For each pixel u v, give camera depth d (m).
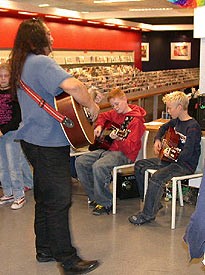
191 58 18.30
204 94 4.03
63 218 2.72
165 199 4.36
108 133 4.12
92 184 4.05
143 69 18.00
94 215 3.96
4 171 4.23
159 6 8.38
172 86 9.35
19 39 2.62
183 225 3.71
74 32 10.22
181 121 3.79
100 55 11.51
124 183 4.35
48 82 2.46
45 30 2.64
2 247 3.31
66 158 2.68
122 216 3.93
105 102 5.93
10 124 3.96
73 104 2.55
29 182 4.68
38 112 2.56
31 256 3.16
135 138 3.98
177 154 3.74
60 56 9.81
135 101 7.77
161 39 18.47
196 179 3.91
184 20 12.78
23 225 3.74
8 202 4.29
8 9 7.15
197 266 2.98
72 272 2.83
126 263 3.04
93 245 3.32
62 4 7.97
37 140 2.60
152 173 3.80
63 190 2.66
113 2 7.67
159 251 3.22
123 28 12.41
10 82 2.67
